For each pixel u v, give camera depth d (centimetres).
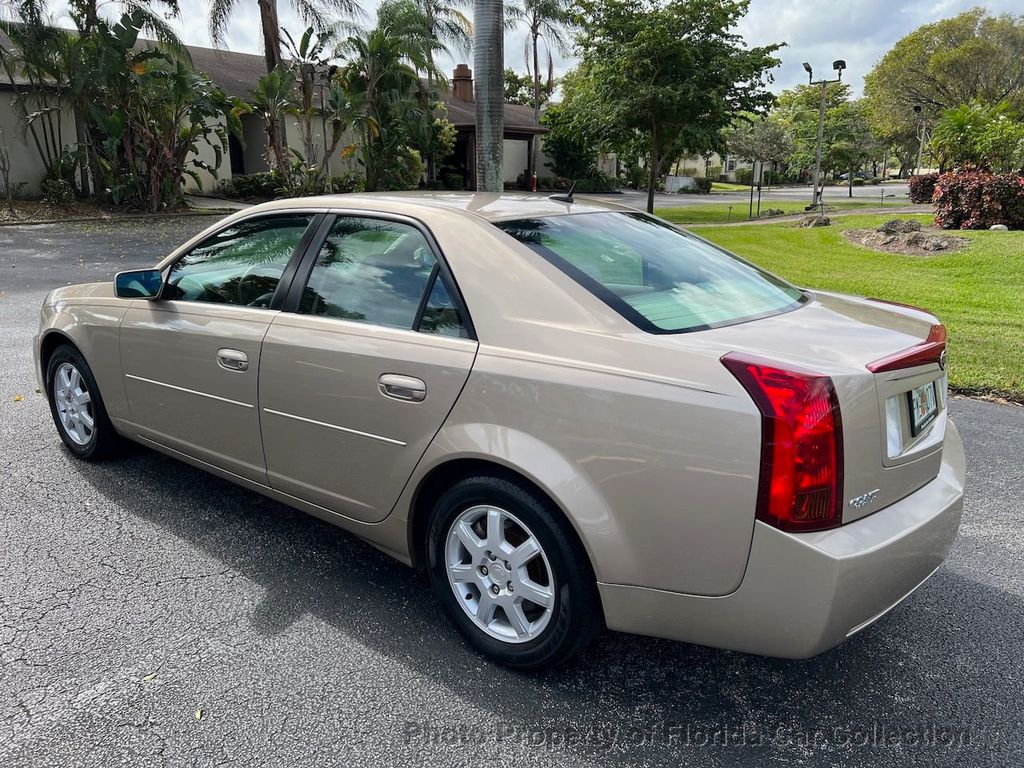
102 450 439
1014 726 249
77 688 260
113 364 403
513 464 249
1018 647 291
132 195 2164
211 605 311
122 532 370
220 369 343
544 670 274
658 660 282
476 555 275
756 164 2688
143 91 2050
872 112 6234
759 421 212
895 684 270
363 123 2367
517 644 269
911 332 264
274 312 329
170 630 293
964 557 360
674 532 226
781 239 1781
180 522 381
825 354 231
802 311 286
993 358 706
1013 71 5566
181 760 229
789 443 210
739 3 2036
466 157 3488
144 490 416
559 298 258
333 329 303
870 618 229
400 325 287
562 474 240
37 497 405
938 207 1878
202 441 365
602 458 234
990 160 1992
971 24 5762
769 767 231
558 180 4069
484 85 862
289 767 228
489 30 846
